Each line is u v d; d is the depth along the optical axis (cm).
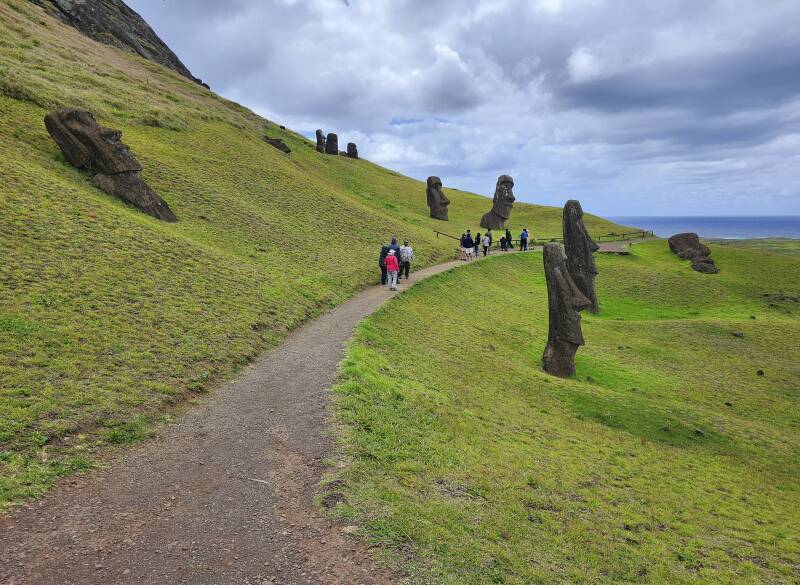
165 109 5284
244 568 697
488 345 2583
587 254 3847
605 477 1390
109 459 980
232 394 1370
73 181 2762
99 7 9388
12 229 1906
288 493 891
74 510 809
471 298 3466
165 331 1619
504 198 6762
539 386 2181
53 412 1074
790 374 2720
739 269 5147
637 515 1182
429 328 2530
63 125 2933
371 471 990
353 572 701
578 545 955
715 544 1130
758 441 1947
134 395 1224
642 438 1841
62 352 1327
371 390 1426
